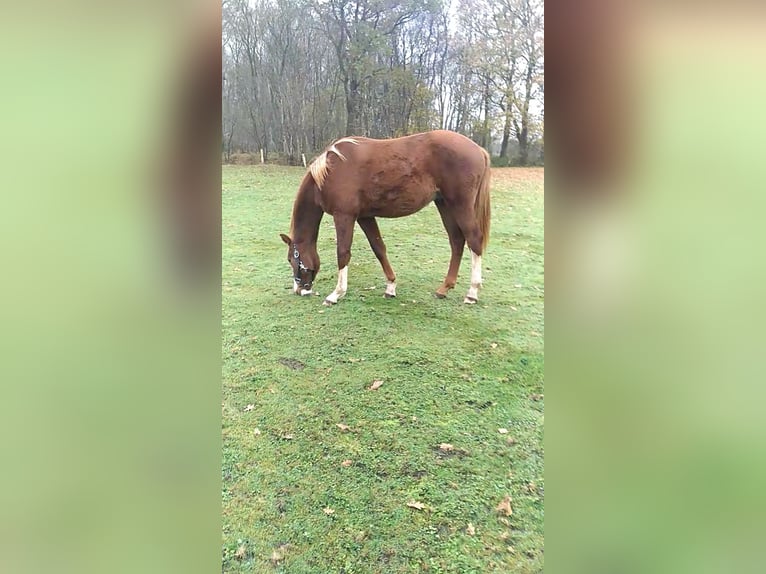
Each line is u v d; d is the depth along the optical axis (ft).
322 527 4.76
